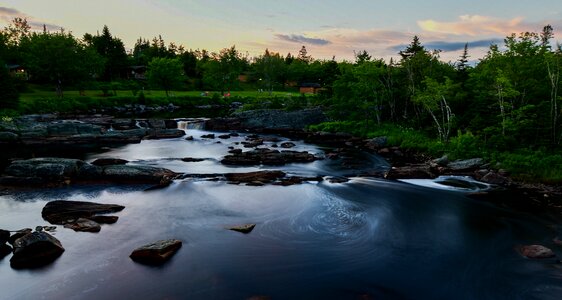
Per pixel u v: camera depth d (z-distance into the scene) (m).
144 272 13.69
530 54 38.03
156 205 21.09
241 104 97.81
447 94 41.31
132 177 25.20
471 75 42.09
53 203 19.66
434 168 30.47
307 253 15.59
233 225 18.38
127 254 15.05
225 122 57.47
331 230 18.09
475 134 38.38
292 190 24.42
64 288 12.61
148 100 86.69
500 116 35.66
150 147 41.06
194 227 18.02
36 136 43.28
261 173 27.52
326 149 41.41
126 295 12.24
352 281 13.46
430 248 16.30
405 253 15.80
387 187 25.52
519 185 25.81
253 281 13.25
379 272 14.17
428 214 20.48
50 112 64.12
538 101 37.22
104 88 89.31
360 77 50.16
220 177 27.17
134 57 157.88
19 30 124.19
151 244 15.16
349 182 26.64
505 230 18.34
